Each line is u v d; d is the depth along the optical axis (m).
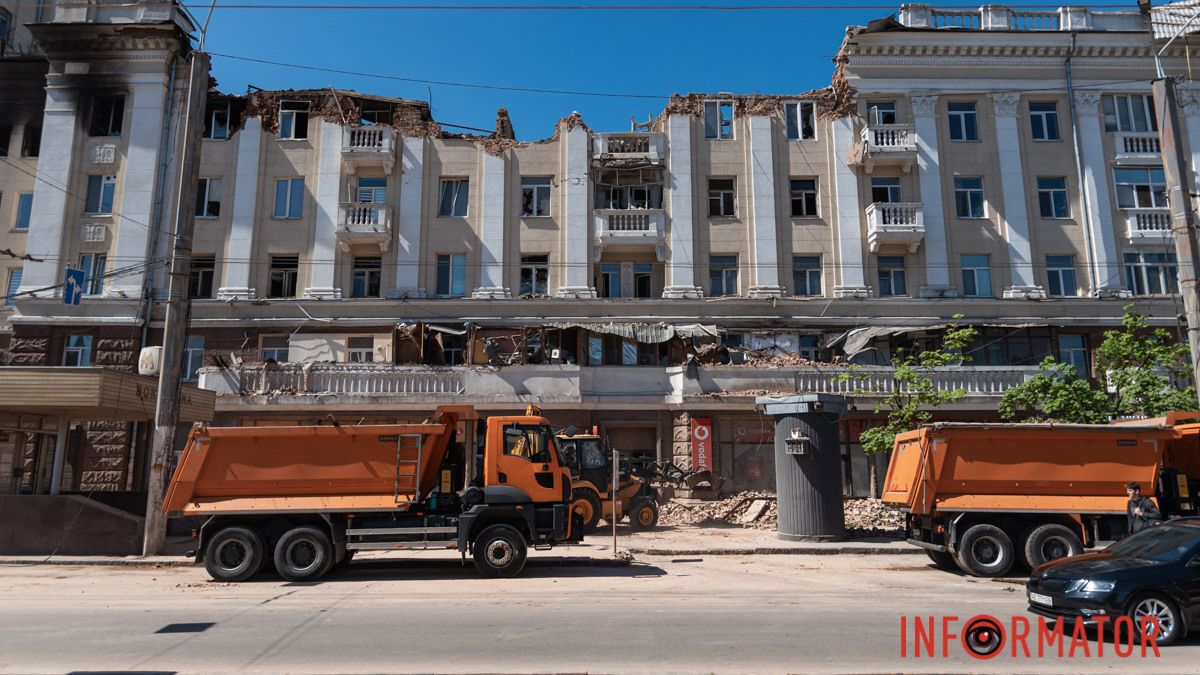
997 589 12.34
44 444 21.52
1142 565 8.61
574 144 31.06
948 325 27.70
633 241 29.92
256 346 28.72
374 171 30.81
